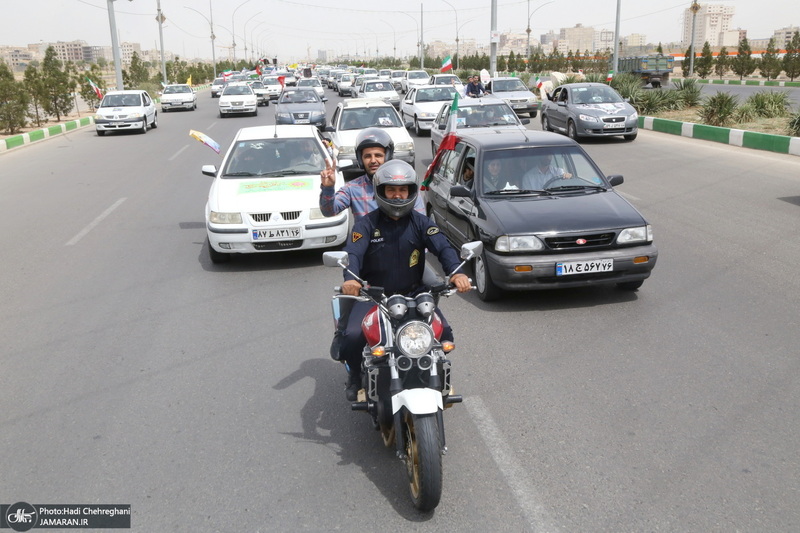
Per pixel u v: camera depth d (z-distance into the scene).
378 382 3.89
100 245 9.71
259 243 8.29
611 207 6.94
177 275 8.20
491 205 7.11
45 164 18.52
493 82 28.53
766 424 4.37
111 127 25.55
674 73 67.25
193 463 4.17
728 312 6.36
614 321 6.28
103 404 4.97
